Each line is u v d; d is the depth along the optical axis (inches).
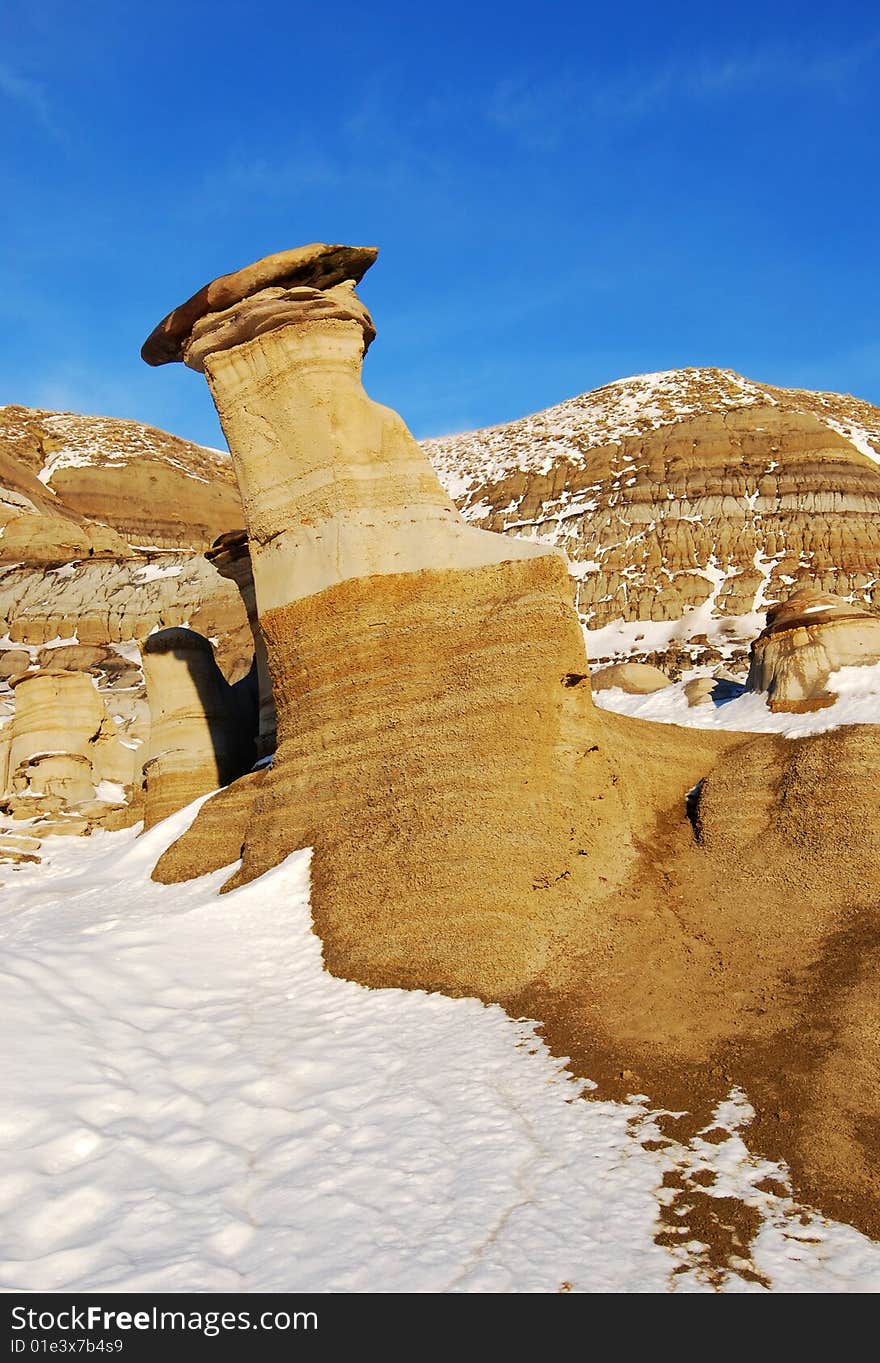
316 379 718.5
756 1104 386.0
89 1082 376.5
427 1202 327.9
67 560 3211.1
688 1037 439.8
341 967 545.6
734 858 591.8
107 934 562.9
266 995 518.0
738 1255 300.2
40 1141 332.8
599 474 3604.8
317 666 694.5
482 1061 433.7
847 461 3351.4
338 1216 319.3
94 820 1294.3
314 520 711.7
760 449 3472.0
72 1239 295.9
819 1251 302.8
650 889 574.2
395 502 703.7
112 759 1481.3
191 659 1106.1
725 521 3166.8
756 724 860.6
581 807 596.1
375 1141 367.6
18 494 3651.6
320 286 748.6
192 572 3029.0
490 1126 377.7
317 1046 452.8
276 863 658.8
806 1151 354.0
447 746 615.8
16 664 2795.3
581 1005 476.7
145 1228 304.5
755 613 2783.0
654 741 740.0
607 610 2930.6
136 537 4037.9
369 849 603.2
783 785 628.4
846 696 844.6
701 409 3882.9
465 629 653.9
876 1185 335.0
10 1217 297.7
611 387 4628.4
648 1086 406.0
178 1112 376.2
